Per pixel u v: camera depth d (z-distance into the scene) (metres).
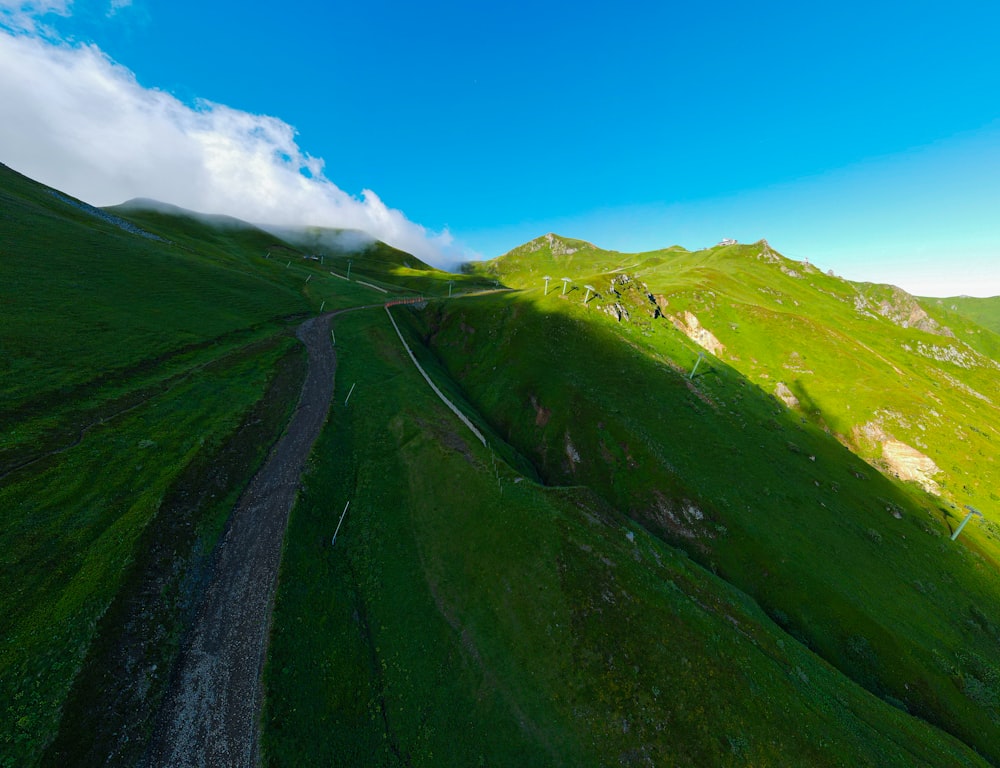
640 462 66.00
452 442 52.12
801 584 53.09
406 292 155.50
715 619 36.03
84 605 24.81
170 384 50.41
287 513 37.22
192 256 104.19
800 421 97.69
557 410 73.62
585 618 32.06
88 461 35.03
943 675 46.41
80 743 20.36
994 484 94.88
